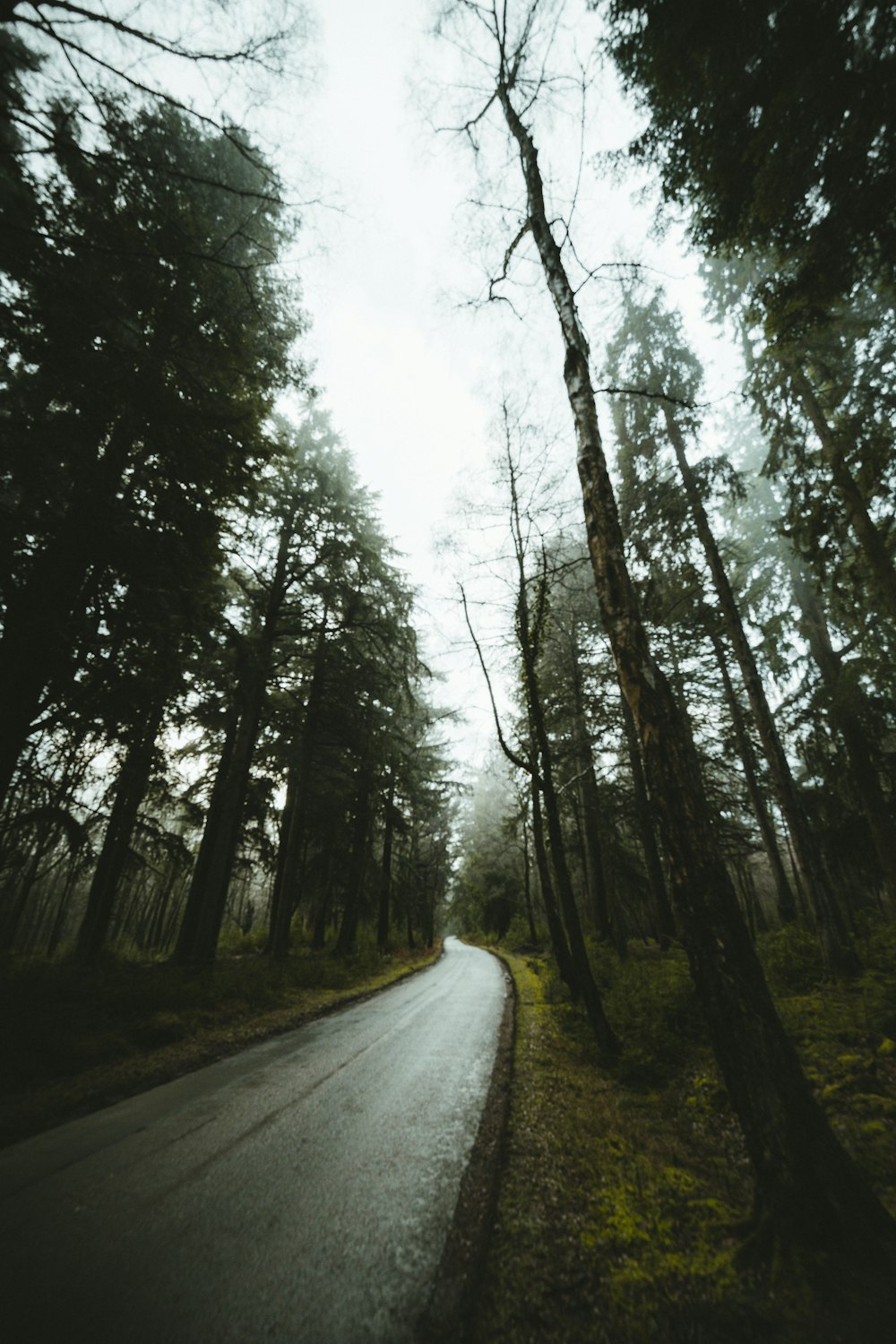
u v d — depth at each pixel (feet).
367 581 52.08
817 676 45.62
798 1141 9.86
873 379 33.19
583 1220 10.93
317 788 58.18
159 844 38.60
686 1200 11.62
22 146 18.42
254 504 34.09
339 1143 14.66
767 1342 7.49
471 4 21.08
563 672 54.54
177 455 25.55
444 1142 14.79
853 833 37.83
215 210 26.96
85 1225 10.62
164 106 21.39
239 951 67.41
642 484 46.39
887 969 26.73
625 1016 25.68
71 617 23.08
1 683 21.53
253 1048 24.79
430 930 110.63
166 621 25.99
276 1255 9.73
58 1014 23.67
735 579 53.26
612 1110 17.04
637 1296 8.61
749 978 11.22
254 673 38.75
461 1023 30.55
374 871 65.10
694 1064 20.29
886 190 19.52
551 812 28.19
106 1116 16.47
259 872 63.41
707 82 19.80
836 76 17.81
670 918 51.24
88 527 22.59
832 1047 19.04
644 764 13.85
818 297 23.65
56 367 20.76
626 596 15.51
